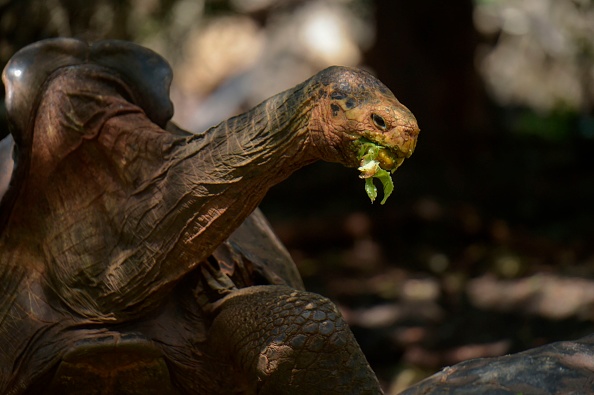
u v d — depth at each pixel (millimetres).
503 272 15242
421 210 17312
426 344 11836
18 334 5898
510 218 18422
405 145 4766
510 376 5078
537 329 11992
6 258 5980
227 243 6145
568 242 16625
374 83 4883
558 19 23406
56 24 14266
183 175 5461
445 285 14477
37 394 5965
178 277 5691
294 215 18797
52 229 5906
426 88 20312
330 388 5559
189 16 18062
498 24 25469
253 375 5676
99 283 5812
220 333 5867
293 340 5520
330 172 20594
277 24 29391
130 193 5684
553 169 20359
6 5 14023
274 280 6230
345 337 5543
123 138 5691
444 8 20016
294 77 27797
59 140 5789
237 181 5312
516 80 25562
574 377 5004
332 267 16219
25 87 5832
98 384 5883
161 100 6066
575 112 22688
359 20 28781
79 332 5844
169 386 5965
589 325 11742
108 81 5914
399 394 5355
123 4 15367
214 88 27547
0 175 6098
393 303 13773
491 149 21078
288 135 5102
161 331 5906
